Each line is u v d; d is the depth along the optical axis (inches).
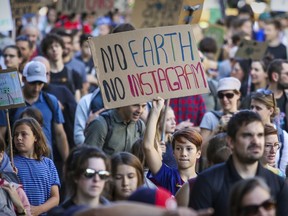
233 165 460.4
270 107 693.9
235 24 1194.6
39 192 620.1
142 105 641.0
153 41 600.1
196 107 818.8
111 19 1330.0
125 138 641.0
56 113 745.0
